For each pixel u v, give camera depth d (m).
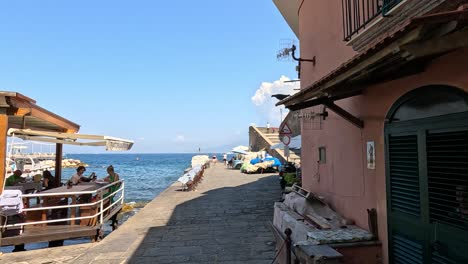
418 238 3.54
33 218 8.73
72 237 8.29
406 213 3.75
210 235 8.20
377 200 4.39
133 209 16.11
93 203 8.70
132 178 39.81
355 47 4.71
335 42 5.90
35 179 13.05
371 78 3.71
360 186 4.88
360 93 4.72
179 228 9.02
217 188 17.75
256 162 28.94
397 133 3.90
